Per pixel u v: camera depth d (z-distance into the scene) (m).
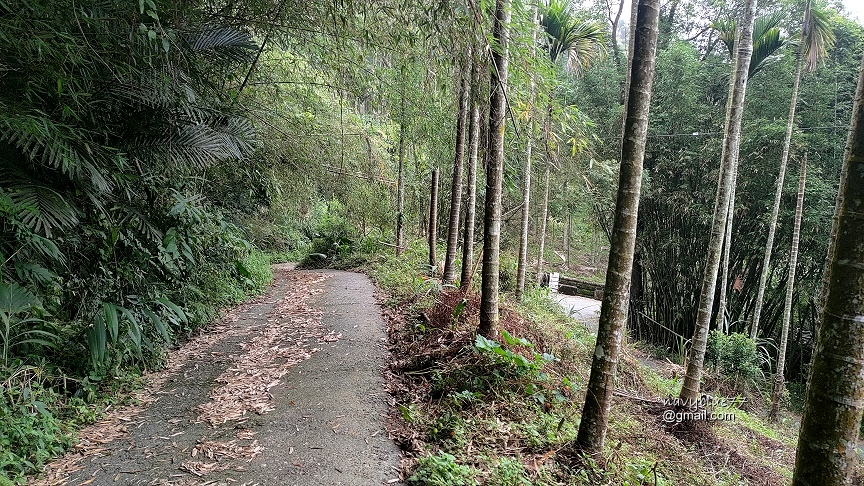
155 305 4.48
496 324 4.25
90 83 3.07
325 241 12.90
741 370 7.78
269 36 4.51
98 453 2.72
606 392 2.83
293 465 2.66
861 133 1.26
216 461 2.68
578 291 15.09
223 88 5.05
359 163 8.72
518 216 11.92
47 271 3.10
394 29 3.70
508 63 3.66
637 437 3.92
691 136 9.61
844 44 8.85
